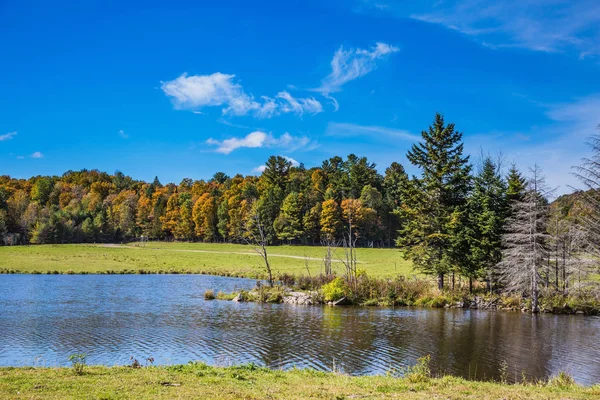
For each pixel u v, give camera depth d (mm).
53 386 13297
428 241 54594
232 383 14828
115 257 96375
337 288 49062
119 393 12586
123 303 45281
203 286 60500
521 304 45844
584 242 31641
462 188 55750
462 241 51406
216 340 29406
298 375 17594
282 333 31906
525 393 14680
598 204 30344
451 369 23297
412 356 25844
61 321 35375
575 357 26062
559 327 35531
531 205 45281
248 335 31078
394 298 49094
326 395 13391
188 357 24969
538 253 44594
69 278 68000
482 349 27797
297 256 99750
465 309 45781
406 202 58938
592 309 43000
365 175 145000
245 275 72938
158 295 51688
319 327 34438
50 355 25156
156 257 98688
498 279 49562
